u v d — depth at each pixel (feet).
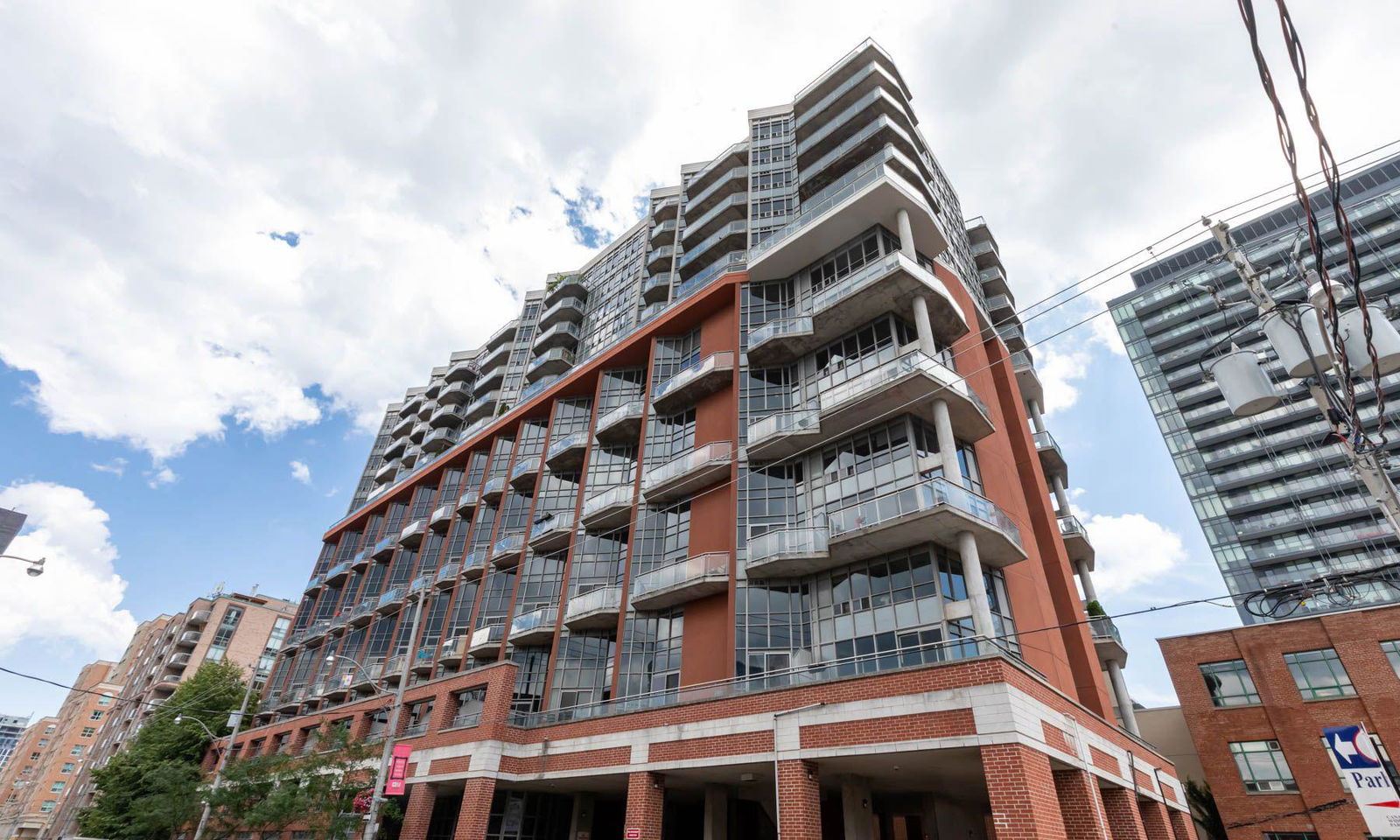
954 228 127.24
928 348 74.38
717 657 73.15
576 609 91.56
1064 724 53.62
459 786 81.15
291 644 177.88
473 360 212.02
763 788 71.10
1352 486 227.81
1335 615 96.53
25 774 374.22
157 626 310.45
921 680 50.60
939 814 68.03
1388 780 30.27
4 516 59.62
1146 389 287.07
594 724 72.13
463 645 116.16
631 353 113.70
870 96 112.37
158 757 139.85
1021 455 93.76
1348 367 25.57
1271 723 95.09
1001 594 70.79
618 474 106.73
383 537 164.76
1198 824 98.68
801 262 94.22
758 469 81.51
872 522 66.33
